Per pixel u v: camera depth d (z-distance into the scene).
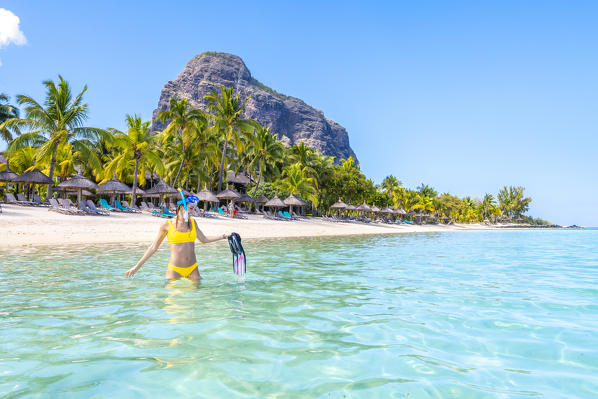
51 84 25.73
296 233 24.30
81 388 1.96
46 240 13.13
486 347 2.69
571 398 1.89
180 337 2.83
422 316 3.55
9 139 31.08
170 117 37.25
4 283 5.01
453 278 6.04
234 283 5.18
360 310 3.77
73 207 24.05
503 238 25.55
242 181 56.62
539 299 4.36
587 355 2.53
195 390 1.96
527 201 131.00
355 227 39.50
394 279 5.88
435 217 91.88
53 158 26.89
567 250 13.20
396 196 80.94
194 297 4.25
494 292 4.80
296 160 55.47
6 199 25.08
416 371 2.25
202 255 9.09
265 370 2.24
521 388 2.02
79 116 26.88
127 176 43.09
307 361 2.39
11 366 2.24
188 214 5.22
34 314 3.45
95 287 4.76
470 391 1.97
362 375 2.18
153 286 4.84
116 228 17.44
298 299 4.25
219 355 2.47
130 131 31.78
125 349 2.56
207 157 42.28
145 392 1.93
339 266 7.57
